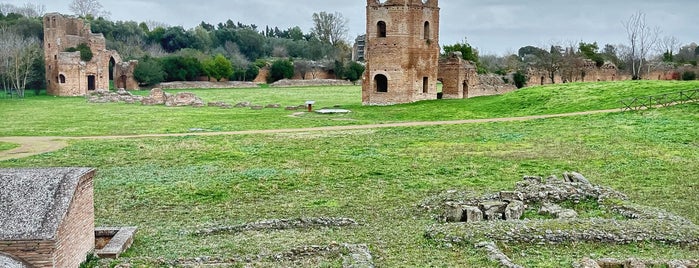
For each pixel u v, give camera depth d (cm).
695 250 1834
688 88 6006
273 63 15688
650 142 4056
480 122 5597
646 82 6806
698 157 3531
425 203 2552
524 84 9619
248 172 3425
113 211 2603
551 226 1966
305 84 14850
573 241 1894
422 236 2014
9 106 8862
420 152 4044
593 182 2964
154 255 1875
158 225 2344
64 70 11775
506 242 1891
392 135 4959
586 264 1627
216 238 2117
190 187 3031
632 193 2719
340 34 19775
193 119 6625
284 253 1825
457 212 2284
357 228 2220
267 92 12125
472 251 1827
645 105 5456
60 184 1634
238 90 12888
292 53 19288
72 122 6444
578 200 2469
